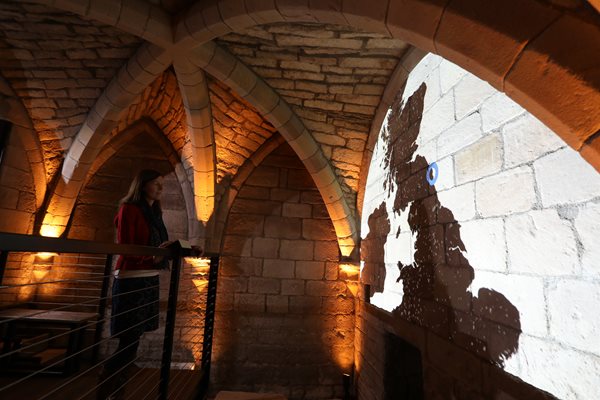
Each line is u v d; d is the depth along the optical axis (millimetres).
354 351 4250
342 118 3580
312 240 4629
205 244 4367
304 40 2725
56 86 3521
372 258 3535
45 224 4219
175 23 2551
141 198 1882
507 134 1486
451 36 1206
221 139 4223
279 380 4215
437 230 2061
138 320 1734
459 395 1705
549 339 1187
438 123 2146
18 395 2160
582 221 1095
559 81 981
